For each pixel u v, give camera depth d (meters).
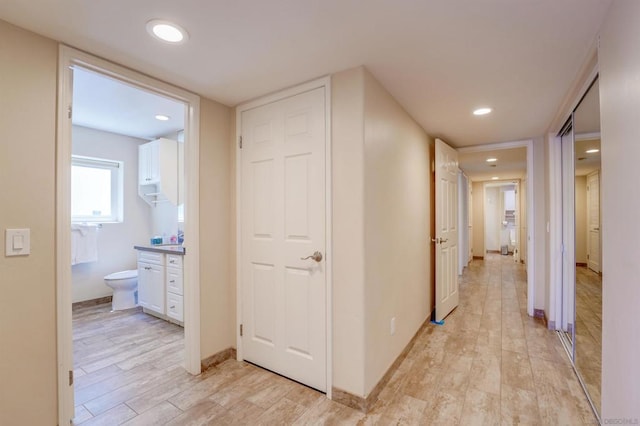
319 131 1.97
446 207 3.37
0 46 1.37
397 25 1.41
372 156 1.92
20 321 1.43
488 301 4.04
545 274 3.30
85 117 3.29
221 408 1.82
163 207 4.20
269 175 2.23
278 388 2.02
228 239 2.46
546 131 3.16
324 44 1.58
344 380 1.86
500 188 9.60
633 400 1.10
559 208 2.97
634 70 1.07
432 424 1.68
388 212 2.17
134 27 1.43
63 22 1.39
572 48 1.60
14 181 1.42
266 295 2.25
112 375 2.19
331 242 1.91
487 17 1.35
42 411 1.49
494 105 2.43
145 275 3.49
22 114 1.44
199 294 2.23
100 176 4.00
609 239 1.31
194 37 1.51
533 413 1.76
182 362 2.38
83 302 3.77
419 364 2.35
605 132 1.35
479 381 2.11
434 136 3.37
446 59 1.73
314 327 2.00
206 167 2.28
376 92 1.98
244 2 1.25
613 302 1.28
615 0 1.22
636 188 1.07
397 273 2.34
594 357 1.90
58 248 1.54
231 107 2.47
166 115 3.21
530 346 2.65
